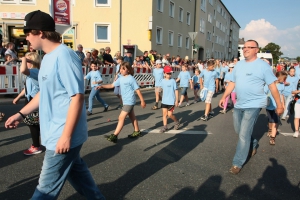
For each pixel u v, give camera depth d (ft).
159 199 10.11
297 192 10.99
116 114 25.50
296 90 25.21
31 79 13.80
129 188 10.90
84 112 7.47
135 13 62.85
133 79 16.62
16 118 7.93
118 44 62.80
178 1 82.38
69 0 25.95
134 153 14.97
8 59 32.53
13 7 57.98
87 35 61.87
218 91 52.85
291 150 16.39
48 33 6.74
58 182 7.08
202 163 13.79
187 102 33.68
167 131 19.99
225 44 179.83
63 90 6.79
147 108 29.84
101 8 61.46
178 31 84.58
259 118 26.61
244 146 12.62
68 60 6.61
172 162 13.80
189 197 10.32
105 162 13.55
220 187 11.22
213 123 23.47
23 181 11.22
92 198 8.25
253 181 11.89
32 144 14.56
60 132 6.82
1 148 15.21
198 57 114.52
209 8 124.16
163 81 19.63
